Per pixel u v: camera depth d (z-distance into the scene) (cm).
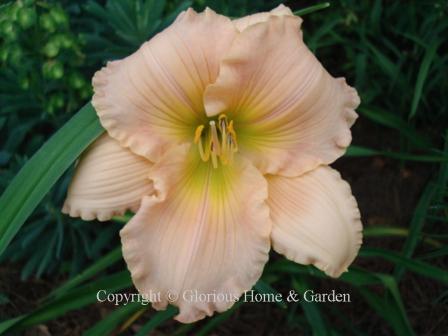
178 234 20
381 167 33
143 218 19
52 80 26
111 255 26
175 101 19
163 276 19
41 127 30
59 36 24
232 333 28
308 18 35
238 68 18
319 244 20
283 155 20
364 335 26
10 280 29
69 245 29
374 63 32
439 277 24
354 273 24
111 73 19
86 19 29
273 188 21
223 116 20
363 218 31
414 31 32
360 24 32
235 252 20
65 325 28
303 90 19
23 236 27
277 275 27
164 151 20
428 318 28
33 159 20
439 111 32
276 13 20
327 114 20
